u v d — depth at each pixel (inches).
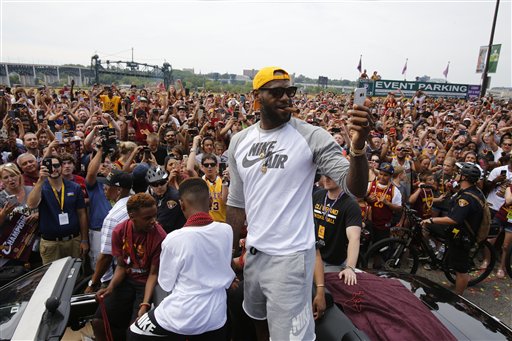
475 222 187.5
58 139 244.4
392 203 217.6
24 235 174.7
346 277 119.8
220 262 92.0
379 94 1123.9
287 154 70.6
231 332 102.4
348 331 86.0
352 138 61.1
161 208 162.6
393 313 105.0
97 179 188.9
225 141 333.1
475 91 1211.2
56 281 103.1
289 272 68.4
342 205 140.4
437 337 97.0
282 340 66.1
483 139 378.9
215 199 189.9
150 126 375.6
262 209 71.8
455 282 203.8
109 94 525.3
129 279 120.3
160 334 88.3
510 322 182.1
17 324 86.9
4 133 258.4
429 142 342.6
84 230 185.2
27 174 198.8
